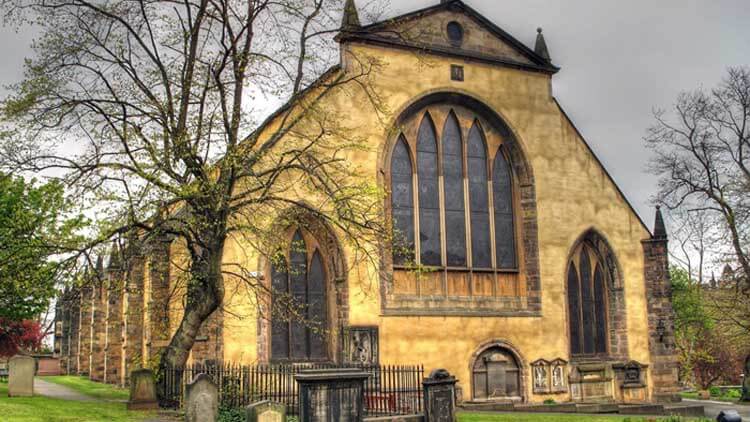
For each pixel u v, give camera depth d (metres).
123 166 32.47
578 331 48.81
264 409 25.42
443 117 47.12
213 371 33.72
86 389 52.78
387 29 45.41
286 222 37.44
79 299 36.09
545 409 42.22
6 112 32.81
